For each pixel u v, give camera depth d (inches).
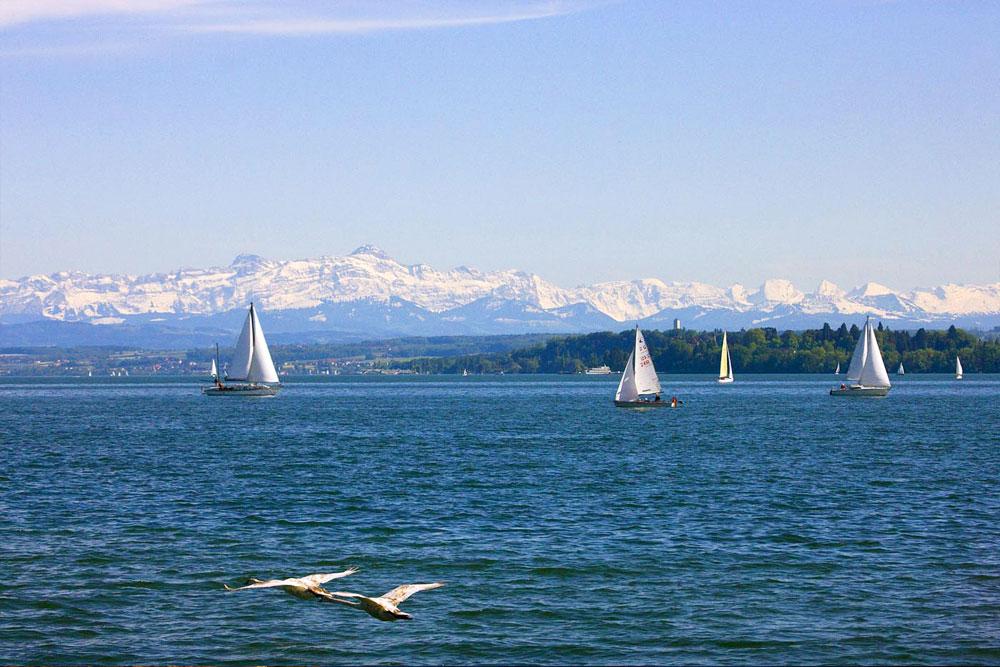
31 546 2536.9
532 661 1755.7
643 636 1860.2
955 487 3558.1
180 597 2095.2
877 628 1889.8
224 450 5201.8
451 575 2258.9
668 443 5511.8
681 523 2847.0
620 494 3425.2
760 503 3206.2
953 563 2338.8
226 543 2586.1
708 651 1788.9
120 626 1918.1
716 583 2182.6
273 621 1951.3
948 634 1856.5
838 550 2474.2
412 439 5895.7
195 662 1747.0
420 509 3112.7
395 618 908.6
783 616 1961.1
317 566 2342.5
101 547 2529.5
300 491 3528.5
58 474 4084.6
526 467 4279.0
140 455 4933.6
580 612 1994.3
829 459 4571.9
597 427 6870.1
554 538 2637.8
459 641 1843.0
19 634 1868.8
